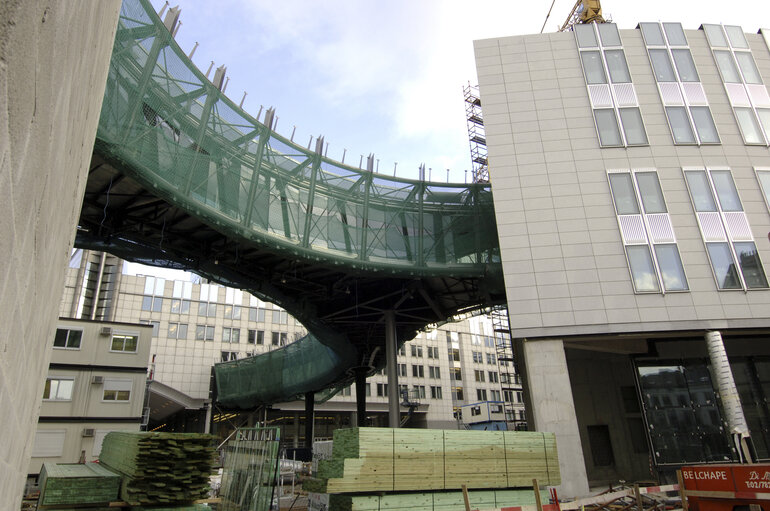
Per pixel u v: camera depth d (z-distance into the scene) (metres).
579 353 30.58
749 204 26.08
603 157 27.11
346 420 83.75
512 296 24.83
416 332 48.22
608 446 28.91
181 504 11.55
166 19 20.70
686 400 24.58
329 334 43.12
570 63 29.25
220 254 28.94
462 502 12.95
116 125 18.66
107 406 34.78
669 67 28.97
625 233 25.55
